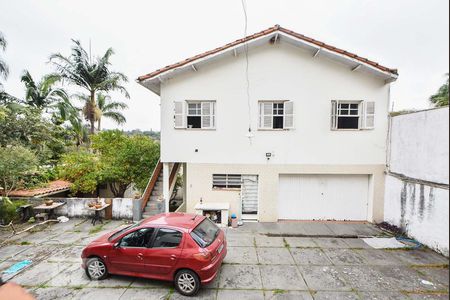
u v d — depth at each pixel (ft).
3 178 33.27
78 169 41.39
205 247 18.01
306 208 34.91
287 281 19.80
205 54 31.40
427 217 25.72
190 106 34.24
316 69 32.78
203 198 34.53
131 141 45.52
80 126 60.49
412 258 23.57
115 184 46.80
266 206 34.27
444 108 23.54
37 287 18.98
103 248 19.56
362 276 20.49
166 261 18.08
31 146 46.21
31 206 34.99
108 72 67.51
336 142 33.24
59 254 24.50
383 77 31.91
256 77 33.17
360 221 34.40
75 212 35.81
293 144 33.53
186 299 17.52
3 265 22.34
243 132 33.71
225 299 17.57
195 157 34.14
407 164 28.76
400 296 17.88
